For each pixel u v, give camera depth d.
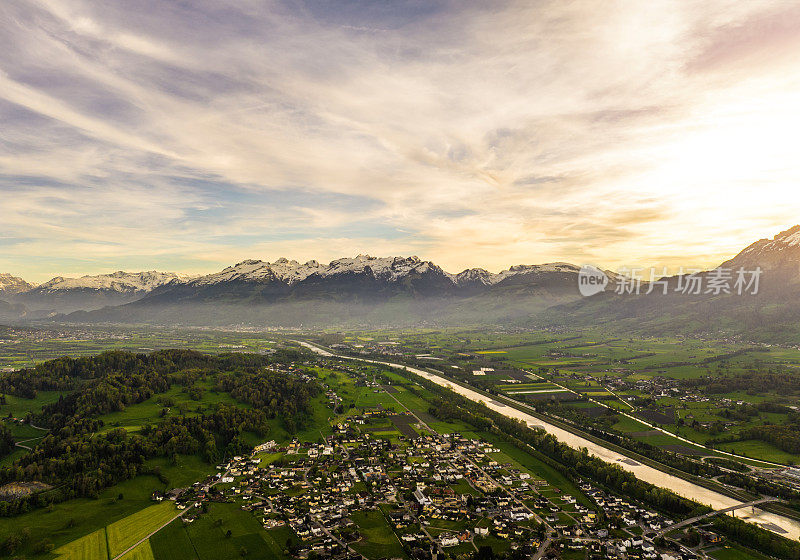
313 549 176.88
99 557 170.50
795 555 171.88
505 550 177.50
